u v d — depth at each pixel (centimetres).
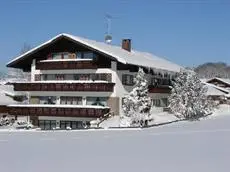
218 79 10150
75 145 2336
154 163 1575
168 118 4759
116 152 1950
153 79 5409
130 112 4103
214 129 3431
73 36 4703
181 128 3653
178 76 5238
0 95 5903
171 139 2573
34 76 5034
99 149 2094
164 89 5475
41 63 4925
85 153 1942
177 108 5056
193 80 5122
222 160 1620
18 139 2891
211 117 5297
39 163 1655
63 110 4562
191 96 5056
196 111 5100
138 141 2481
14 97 5934
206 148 2044
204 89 5466
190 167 1463
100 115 4362
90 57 4738
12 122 4975
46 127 4766
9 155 1931
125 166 1522
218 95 8375
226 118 5059
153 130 3488
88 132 3472
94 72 4669
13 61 5059
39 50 4944
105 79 4591
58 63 4809
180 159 1667
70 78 4825
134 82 4506
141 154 1852
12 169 1522
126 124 4031
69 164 1608
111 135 3030
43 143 2517
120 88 4609
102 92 4550
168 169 1434
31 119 4828
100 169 1471
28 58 5062
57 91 4769
